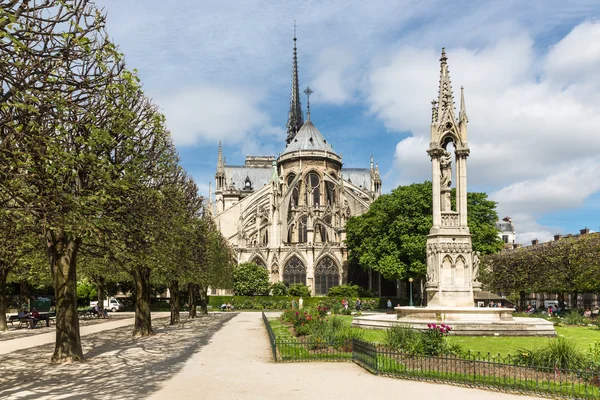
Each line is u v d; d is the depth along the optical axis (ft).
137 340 105.09
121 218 77.66
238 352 83.56
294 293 298.35
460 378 53.01
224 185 492.95
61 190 56.65
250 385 53.57
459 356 64.13
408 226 225.35
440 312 96.99
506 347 77.25
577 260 181.88
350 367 64.75
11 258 120.98
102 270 152.35
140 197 83.05
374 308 262.47
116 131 69.46
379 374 58.23
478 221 224.94
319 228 363.15
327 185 401.08
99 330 132.26
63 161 54.24
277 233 340.18
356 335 79.20
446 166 109.40
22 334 121.19
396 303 268.62
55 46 48.39
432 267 104.42
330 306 201.26
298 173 394.73
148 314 117.80
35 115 51.57
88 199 62.23
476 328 91.30
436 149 106.01
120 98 68.95
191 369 65.26
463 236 103.71
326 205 379.35
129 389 52.26
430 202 224.74
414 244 218.59
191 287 200.03
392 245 232.73
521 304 223.30
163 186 102.89
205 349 88.07
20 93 44.11
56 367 67.72
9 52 42.91
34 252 114.01
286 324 140.56
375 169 483.92
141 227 81.20
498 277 203.41
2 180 50.34
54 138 55.62
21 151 49.44
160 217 95.09
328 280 327.67
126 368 66.59
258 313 242.37
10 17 38.24
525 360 58.34
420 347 66.95
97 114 67.97
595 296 260.42
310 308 148.77
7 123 48.60
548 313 177.17
